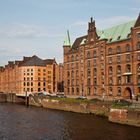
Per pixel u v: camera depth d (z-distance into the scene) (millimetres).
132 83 125188
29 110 134500
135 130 74750
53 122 93500
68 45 175000
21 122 94000
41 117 106875
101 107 107562
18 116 110188
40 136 70812
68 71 170625
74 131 76500
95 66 147750
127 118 82688
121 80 131375
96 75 146875
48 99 149750
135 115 79875
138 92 122500
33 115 113438
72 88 166375
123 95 129875
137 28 124125
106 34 151000
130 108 82875
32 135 72125
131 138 66312
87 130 77250
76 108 123000
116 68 134375
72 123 90250
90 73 151250
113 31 147625
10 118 104125
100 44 144125
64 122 92938
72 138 68125
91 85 149875
